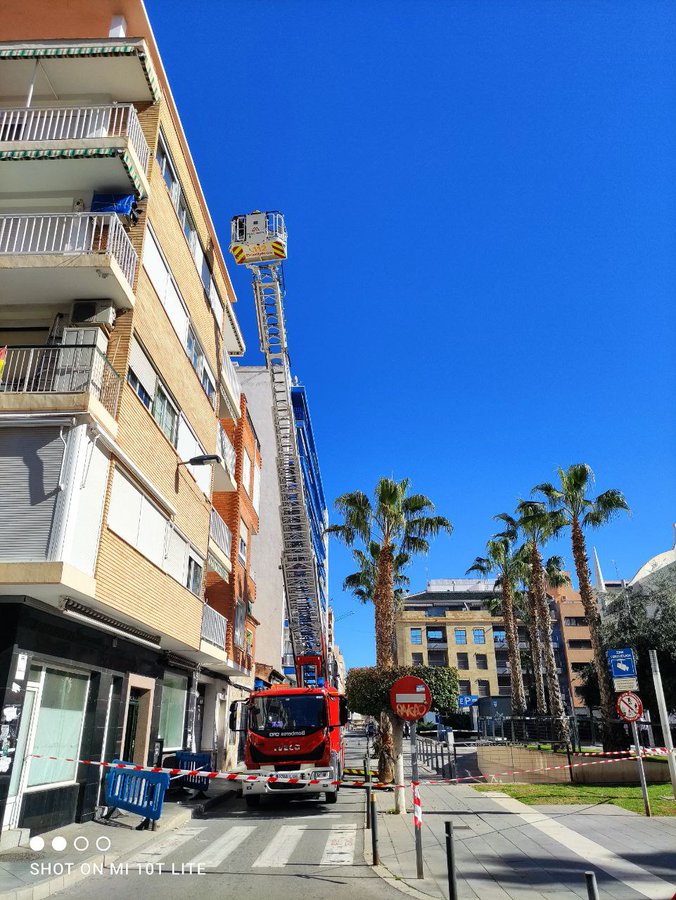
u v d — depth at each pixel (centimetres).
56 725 1053
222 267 2023
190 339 1658
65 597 953
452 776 2002
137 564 1177
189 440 1609
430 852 878
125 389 1121
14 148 1141
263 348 2142
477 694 7038
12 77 1289
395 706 920
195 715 2086
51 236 1211
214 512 1955
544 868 773
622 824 1051
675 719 2672
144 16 1335
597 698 3641
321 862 842
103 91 1326
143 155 1264
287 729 1484
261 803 1541
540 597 2884
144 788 1106
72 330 1076
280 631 3312
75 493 920
